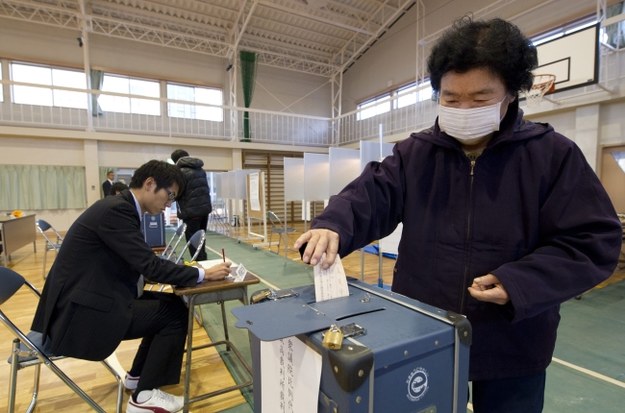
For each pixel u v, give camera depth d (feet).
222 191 23.58
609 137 14.29
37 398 5.16
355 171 11.53
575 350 6.45
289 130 30.94
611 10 14.67
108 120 24.25
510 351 1.95
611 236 1.64
